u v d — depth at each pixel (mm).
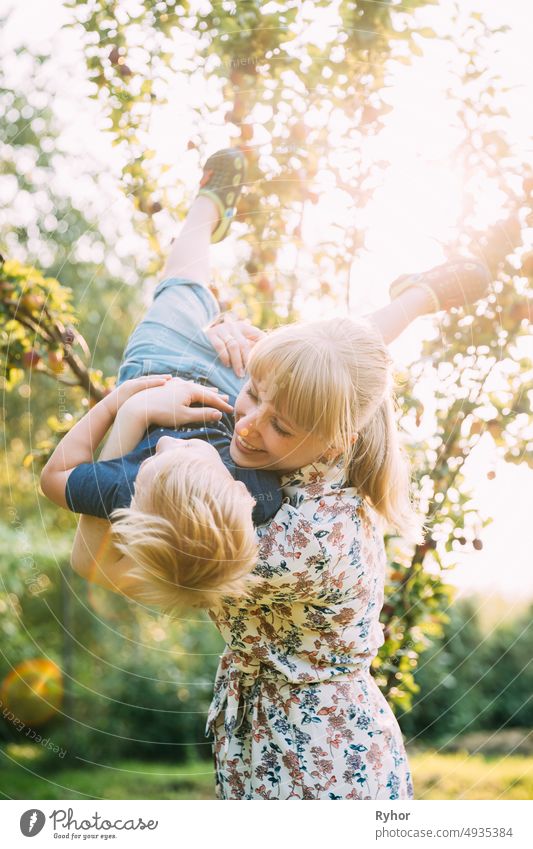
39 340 2592
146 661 7129
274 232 2631
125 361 2045
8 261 2527
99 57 2525
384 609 2518
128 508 1726
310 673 1798
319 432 1651
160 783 6117
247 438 1694
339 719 1802
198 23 2482
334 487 1774
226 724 1896
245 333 2057
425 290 2070
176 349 2018
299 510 1717
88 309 5305
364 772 1792
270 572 1702
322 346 1646
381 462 1838
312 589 1729
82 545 1881
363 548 1790
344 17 2430
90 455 1867
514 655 7648
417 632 2590
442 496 2516
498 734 7270
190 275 2137
